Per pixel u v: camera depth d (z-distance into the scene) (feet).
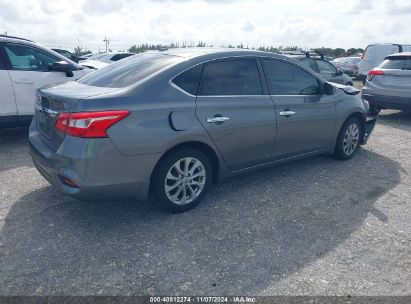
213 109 11.65
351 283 8.63
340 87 17.37
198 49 13.19
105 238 10.34
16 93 18.57
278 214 11.98
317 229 11.09
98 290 8.21
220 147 12.03
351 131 17.39
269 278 8.75
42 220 11.27
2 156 17.25
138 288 8.31
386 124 26.66
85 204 12.37
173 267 9.09
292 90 14.37
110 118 9.64
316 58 33.42
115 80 11.43
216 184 13.29
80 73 21.09
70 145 9.61
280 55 14.20
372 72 27.63
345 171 16.15
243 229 10.98
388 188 14.35
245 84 12.82
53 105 10.56
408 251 10.02
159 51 13.46
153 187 11.13
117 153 9.85
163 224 11.16
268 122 13.20
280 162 14.55
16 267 8.95
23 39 19.34
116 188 10.16
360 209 12.48
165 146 10.58
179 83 11.24
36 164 11.45
